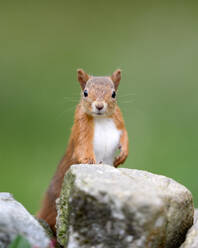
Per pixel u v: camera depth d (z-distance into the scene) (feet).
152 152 49.62
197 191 42.55
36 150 52.19
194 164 47.29
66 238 19.57
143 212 17.52
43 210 30.22
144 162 47.75
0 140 53.78
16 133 55.83
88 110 26.76
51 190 29.58
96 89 26.96
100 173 20.20
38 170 47.78
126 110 58.80
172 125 55.83
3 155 50.75
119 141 28.02
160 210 17.70
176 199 19.43
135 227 17.56
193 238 18.97
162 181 20.34
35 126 57.41
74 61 75.51
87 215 18.24
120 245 17.72
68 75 70.49
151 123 56.08
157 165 47.16
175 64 73.61
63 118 58.80
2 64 72.84
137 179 20.07
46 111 60.39
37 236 18.78
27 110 60.95
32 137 55.11
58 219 21.36
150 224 17.56
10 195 22.21
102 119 27.58
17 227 18.83
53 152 51.57
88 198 18.16
